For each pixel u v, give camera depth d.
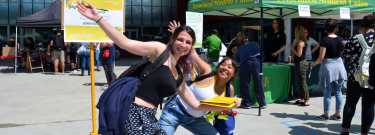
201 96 2.79
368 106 3.75
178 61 2.34
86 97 7.20
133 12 24.56
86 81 9.81
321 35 13.27
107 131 1.97
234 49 6.68
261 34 5.30
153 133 2.03
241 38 6.68
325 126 4.79
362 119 3.81
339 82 4.88
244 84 5.98
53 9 11.72
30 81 9.77
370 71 3.47
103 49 8.16
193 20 5.33
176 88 2.23
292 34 13.19
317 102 6.64
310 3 5.20
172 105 2.74
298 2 5.11
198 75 2.83
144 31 24.95
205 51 13.84
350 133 4.42
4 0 22.33
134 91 2.04
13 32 22.59
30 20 11.13
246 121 5.10
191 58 2.34
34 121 5.06
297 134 4.41
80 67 13.19
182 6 24.41
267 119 5.22
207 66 2.80
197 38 5.42
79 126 4.79
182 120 2.76
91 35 2.99
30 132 4.46
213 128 2.81
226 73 2.74
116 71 13.03
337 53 4.81
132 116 2.01
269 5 4.92
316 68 7.05
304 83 6.24
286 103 6.54
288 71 6.63
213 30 9.47
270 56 6.90
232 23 19.80
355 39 3.77
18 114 5.53
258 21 16.94
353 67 3.84
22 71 12.77
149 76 2.06
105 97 2.06
